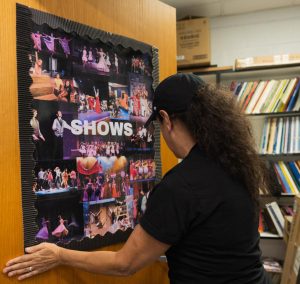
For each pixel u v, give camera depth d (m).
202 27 2.96
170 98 0.86
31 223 0.92
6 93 0.88
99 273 0.90
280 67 2.89
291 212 2.87
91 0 1.10
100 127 1.11
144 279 1.28
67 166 1.01
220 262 0.82
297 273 2.03
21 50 0.91
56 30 1.00
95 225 1.08
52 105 0.98
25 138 0.92
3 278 0.87
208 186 0.81
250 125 0.91
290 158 3.03
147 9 1.30
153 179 1.29
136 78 1.24
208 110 0.84
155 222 0.80
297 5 3.10
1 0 0.87
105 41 1.13
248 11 3.20
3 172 0.87
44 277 0.96
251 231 0.87
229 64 3.29
